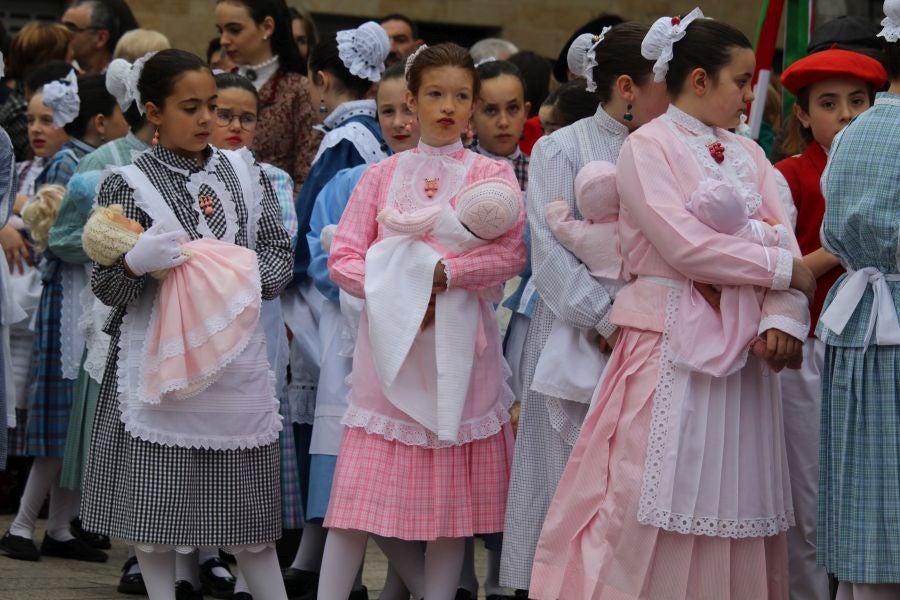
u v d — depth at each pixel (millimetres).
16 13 29547
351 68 16734
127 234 11891
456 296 12484
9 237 18156
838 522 11211
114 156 15961
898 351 11000
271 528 12594
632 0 30453
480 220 12312
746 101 11773
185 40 28812
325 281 14234
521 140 19047
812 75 13656
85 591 14734
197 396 12156
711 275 11172
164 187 12492
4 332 14719
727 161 11672
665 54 11656
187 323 11984
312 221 14742
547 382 12188
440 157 13000
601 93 12711
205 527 12211
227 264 12164
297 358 15344
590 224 12109
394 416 12562
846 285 11305
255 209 12930
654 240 11336
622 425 11469
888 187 11055
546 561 11742
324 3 29531
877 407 11062
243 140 15859
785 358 11203
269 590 12695
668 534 11266
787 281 11172
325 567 12641
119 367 12227
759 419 11508
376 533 12391
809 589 13312
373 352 12352
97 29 22531
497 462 12844
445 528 12492
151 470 12094
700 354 11195
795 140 15531
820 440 11555
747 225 11281
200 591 14391
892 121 11211
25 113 20656
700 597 11266
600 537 11445
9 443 18750
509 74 16141
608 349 12148
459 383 12328
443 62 12898
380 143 16062
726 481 11273
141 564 12398
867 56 13820
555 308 12125
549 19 30516
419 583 13445
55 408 16297
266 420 12508
